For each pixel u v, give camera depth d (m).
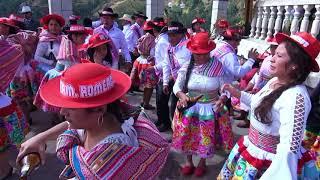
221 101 3.05
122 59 5.71
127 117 1.41
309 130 2.75
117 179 1.27
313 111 2.71
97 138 1.36
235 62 3.22
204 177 3.49
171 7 31.47
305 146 2.76
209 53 3.16
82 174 1.28
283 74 1.85
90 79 1.21
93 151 1.28
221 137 3.31
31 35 4.70
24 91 4.58
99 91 1.23
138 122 1.44
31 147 1.41
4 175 3.21
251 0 7.97
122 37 5.61
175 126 3.37
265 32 7.19
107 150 1.28
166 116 4.73
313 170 2.08
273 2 6.72
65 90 1.24
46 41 4.54
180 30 4.11
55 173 3.52
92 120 1.30
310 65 1.82
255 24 7.73
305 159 2.06
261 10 7.36
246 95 2.32
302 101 1.75
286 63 1.82
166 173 3.54
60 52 4.02
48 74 4.07
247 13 8.09
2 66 2.79
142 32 7.34
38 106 4.07
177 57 4.12
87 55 3.47
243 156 2.14
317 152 2.66
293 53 1.78
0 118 2.92
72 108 1.22
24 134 3.20
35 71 4.66
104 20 5.47
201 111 3.20
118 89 1.30
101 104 1.22
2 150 3.02
